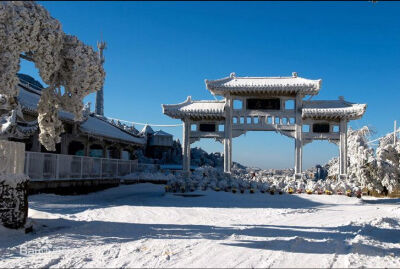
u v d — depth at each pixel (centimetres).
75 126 2600
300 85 2712
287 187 2270
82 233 894
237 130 2886
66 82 1045
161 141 7044
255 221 1189
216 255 660
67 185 2303
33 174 1945
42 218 1121
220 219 1230
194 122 2977
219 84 2831
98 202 1819
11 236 845
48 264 599
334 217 1322
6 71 812
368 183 2833
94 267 579
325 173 5669
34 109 2130
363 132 3794
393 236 933
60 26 966
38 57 909
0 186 870
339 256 657
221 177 2503
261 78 2933
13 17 827
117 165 3222
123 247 736
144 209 1470
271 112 2844
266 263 601
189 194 2177
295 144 2778
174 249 711
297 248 723
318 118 2802
